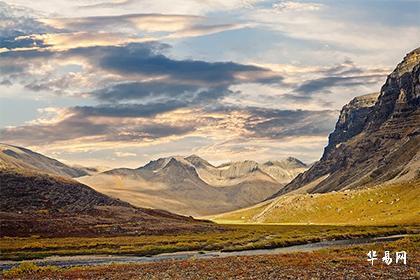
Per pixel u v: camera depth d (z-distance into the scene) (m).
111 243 153.75
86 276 69.31
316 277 58.41
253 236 178.50
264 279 58.88
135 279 64.06
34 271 76.88
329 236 167.00
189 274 67.38
